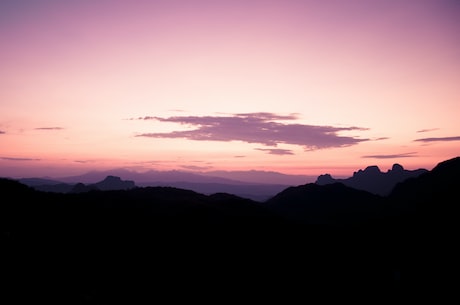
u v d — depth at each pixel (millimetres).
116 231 50250
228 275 45844
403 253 66062
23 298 25797
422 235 75188
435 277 52844
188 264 46031
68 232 44500
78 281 32594
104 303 29812
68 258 37188
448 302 44344
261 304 40406
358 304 44375
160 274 41219
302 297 44281
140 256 44469
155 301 34312
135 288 35969
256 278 46719
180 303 36000
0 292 25500
